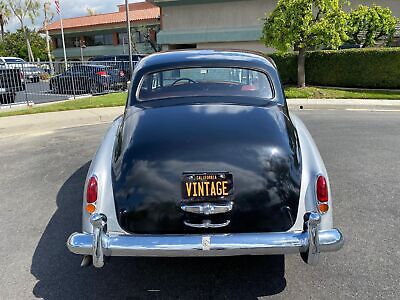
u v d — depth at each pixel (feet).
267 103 10.96
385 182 15.92
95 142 23.86
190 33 95.91
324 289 9.23
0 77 39.75
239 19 91.30
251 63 11.87
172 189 8.66
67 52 157.69
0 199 14.97
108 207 8.86
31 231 12.37
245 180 8.69
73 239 8.58
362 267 10.07
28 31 168.96
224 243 8.25
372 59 46.85
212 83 11.84
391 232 11.81
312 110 35.27
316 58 51.01
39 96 47.80
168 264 10.48
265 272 10.01
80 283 9.70
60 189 15.97
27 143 24.08
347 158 19.20
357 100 39.27
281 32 45.06
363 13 60.80
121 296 9.20
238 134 9.27
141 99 11.46
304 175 9.21
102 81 51.55
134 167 8.91
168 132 9.41
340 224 12.34
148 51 128.67
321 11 44.09
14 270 10.23
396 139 22.98
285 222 8.79
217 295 9.16
